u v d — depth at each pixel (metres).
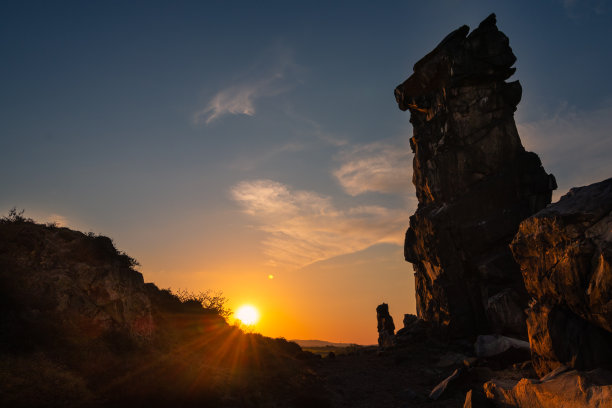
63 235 20.59
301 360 32.69
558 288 16.34
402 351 35.72
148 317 22.12
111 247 22.47
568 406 12.46
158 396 14.34
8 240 17.86
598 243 14.76
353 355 40.59
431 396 21.38
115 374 15.16
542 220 17.14
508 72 38.22
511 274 33.75
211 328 27.45
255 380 20.39
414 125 44.94
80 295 18.31
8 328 14.20
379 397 22.42
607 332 15.08
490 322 32.66
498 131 38.03
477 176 37.72
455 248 36.56
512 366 25.00
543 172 36.03
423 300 42.88
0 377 11.76
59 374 13.25
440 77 40.09
